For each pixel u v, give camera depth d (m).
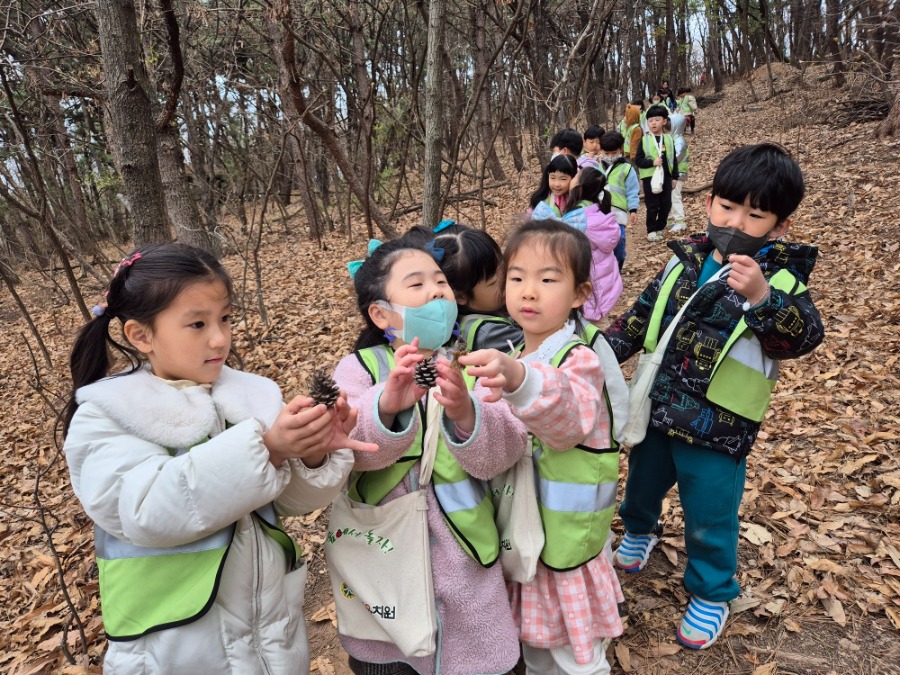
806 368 4.04
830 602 2.18
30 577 3.29
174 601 1.24
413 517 1.48
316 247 10.66
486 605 1.50
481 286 2.01
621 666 2.03
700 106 21.27
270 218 14.56
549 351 1.61
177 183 4.75
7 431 5.26
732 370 1.77
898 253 5.32
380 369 1.60
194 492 1.16
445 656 1.50
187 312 1.26
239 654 1.31
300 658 1.43
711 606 2.03
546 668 1.73
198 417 1.28
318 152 11.88
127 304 1.27
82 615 2.87
